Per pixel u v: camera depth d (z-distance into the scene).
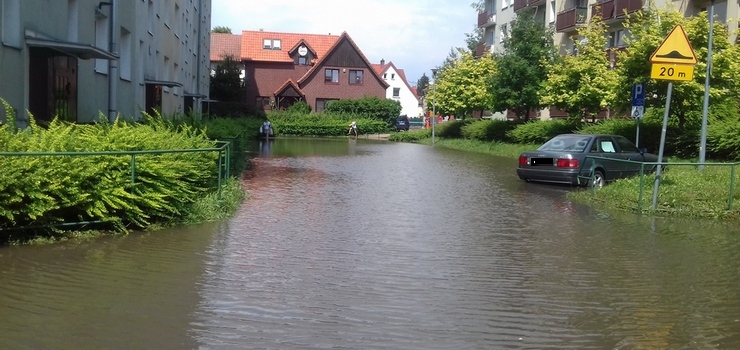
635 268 8.56
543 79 37.12
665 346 5.69
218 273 7.80
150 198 10.13
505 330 6.06
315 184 18.30
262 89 74.81
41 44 14.06
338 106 67.88
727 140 22.14
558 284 7.72
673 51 13.16
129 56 23.22
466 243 10.12
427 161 29.06
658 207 13.39
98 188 9.56
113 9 20.62
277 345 5.51
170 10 32.59
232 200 13.02
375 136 61.56
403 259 8.89
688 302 7.04
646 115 27.05
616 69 26.50
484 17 61.16
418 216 12.79
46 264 7.91
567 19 42.22
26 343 5.37
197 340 5.57
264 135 52.53
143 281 7.34
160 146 11.16
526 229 11.48
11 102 13.42
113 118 21.03
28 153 8.70
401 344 5.62
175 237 9.82
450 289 7.42
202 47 50.12
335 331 5.91
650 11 25.86
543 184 19.27
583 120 35.75
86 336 5.58
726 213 12.78
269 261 8.54
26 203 8.77
